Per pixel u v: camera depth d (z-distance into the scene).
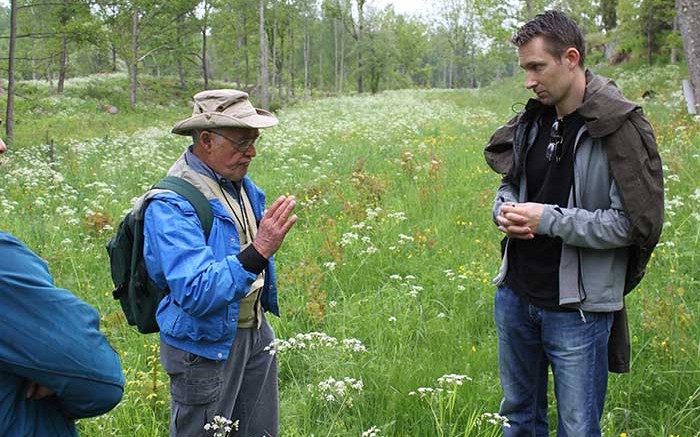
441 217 7.69
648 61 27.52
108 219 7.90
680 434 3.38
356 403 3.80
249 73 60.22
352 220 7.61
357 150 13.70
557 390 2.95
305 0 59.41
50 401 1.89
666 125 11.56
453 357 4.34
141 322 2.85
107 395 1.86
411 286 5.34
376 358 4.25
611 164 2.59
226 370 2.93
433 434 3.55
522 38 2.71
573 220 2.64
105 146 16.17
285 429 3.61
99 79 50.78
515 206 2.76
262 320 3.15
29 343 1.72
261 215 3.09
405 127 17.48
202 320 2.67
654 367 3.91
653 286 4.93
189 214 2.69
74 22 25.11
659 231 2.63
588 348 2.84
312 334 3.54
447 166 10.66
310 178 10.74
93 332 1.85
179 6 44.22
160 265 2.67
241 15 50.00
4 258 1.74
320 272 5.88
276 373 3.24
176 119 34.28
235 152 2.80
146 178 11.19
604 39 34.59
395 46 72.62
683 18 13.50
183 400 2.80
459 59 74.38
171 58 55.84
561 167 2.82
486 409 3.66
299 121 23.45
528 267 2.95
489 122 17.83
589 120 2.61
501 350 3.20
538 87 2.72
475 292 5.36
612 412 3.54
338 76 82.88
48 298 1.77
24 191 9.92
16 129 26.23
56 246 7.07
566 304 2.80
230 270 2.55
